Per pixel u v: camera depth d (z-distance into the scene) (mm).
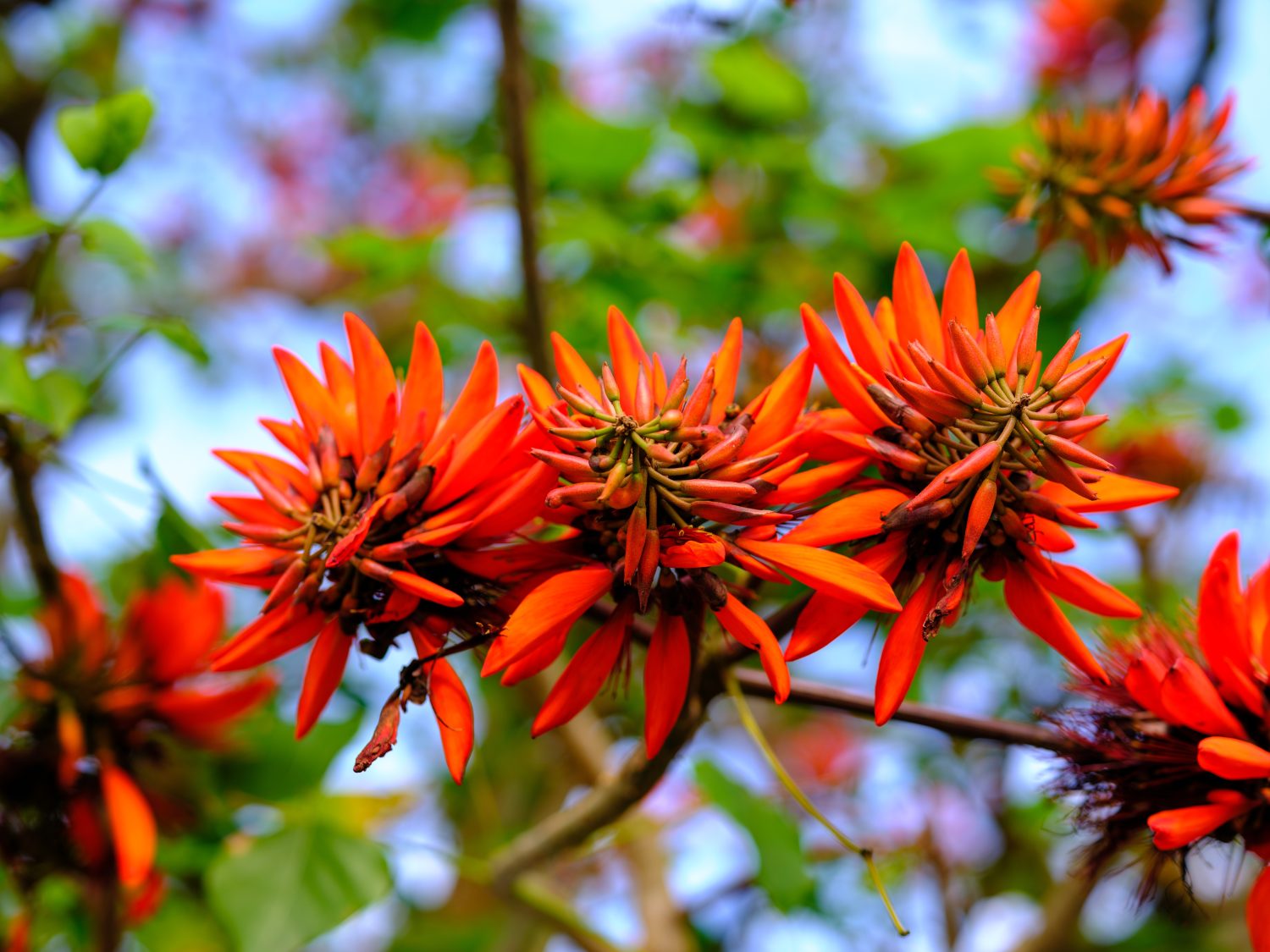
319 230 2791
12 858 1181
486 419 908
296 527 940
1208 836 956
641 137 1599
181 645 1191
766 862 1257
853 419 918
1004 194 1246
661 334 1714
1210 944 1643
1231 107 1206
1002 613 1649
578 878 1984
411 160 2504
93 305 2258
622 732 1718
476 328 1657
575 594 890
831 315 1661
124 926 1252
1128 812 983
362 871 1183
